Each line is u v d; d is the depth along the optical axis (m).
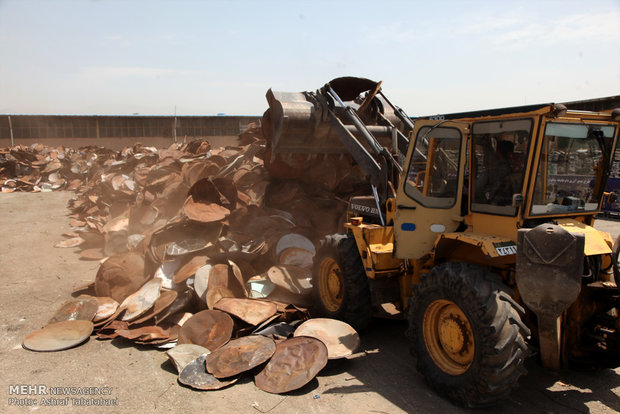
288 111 6.41
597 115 3.76
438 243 4.00
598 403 3.72
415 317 4.01
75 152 24.16
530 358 4.53
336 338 4.52
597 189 4.00
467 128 3.97
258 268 6.67
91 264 8.24
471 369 3.40
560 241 3.11
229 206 7.55
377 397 3.79
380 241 4.82
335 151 7.14
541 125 3.37
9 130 27.98
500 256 3.55
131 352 4.69
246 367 4.04
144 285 5.61
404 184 4.43
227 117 31.75
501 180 3.71
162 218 8.67
